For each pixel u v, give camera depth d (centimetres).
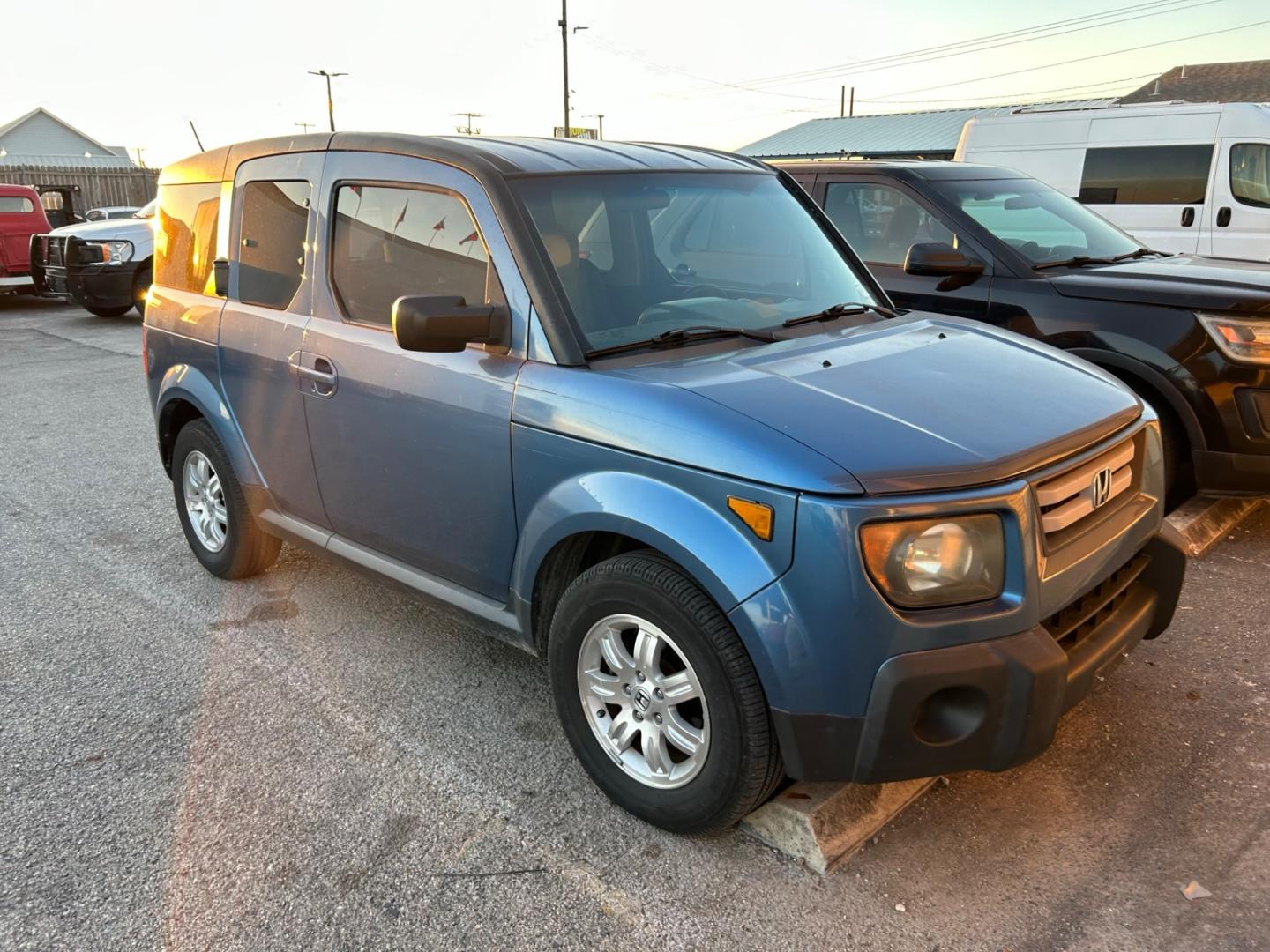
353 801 291
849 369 279
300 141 379
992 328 353
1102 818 274
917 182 573
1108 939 231
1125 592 287
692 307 317
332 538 381
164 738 327
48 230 1664
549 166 320
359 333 342
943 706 231
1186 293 466
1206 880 250
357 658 383
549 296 286
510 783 299
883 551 222
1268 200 974
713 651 243
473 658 382
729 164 382
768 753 244
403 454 327
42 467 666
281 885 256
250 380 393
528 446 283
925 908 243
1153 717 324
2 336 1329
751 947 232
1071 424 261
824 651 226
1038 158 1121
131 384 964
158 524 545
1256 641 373
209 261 425
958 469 228
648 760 270
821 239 383
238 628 410
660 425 251
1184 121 1013
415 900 250
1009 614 229
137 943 238
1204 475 468
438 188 318
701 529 241
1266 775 292
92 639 402
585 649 280
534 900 249
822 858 256
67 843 274
